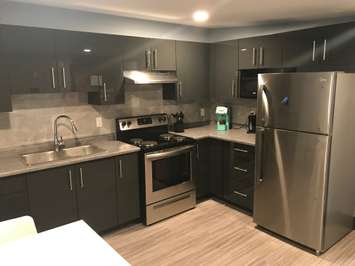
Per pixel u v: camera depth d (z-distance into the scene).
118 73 3.10
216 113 4.08
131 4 2.68
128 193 3.06
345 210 2.79
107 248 1.41
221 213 3.45
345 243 2.78
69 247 1.42
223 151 3.52
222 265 2.50
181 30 3.90
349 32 2.64
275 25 3.60
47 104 2.99
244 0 2.46
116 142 3.31
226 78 3.79
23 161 2.59
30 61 2.55
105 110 3.39
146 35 3.56
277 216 2.85
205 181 3.74
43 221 2.54
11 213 2.37
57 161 2.55
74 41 2.77
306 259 2.55
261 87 2.76
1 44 2.40
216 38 4.24
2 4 2.59
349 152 2.64
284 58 3.14
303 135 2.51
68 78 2.78
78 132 3.23
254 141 3.17
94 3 2.65
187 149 3.38
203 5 2.68
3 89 2.45
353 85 2.48
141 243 2.86
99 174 2.81
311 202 2.55
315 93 2.38
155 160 3.13
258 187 2.98
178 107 4.08
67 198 2.65
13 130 2.83
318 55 2.88
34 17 2.76
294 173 2.63
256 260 2.56
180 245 2.81
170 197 3.32
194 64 3.80
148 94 3.74
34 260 1.32
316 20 3.27
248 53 3.47
